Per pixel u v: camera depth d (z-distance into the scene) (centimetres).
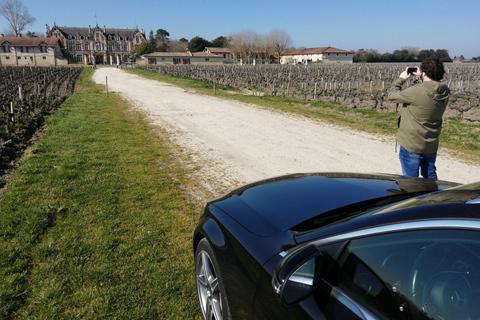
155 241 378
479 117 1424
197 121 1205
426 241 135
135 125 1107
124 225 417
